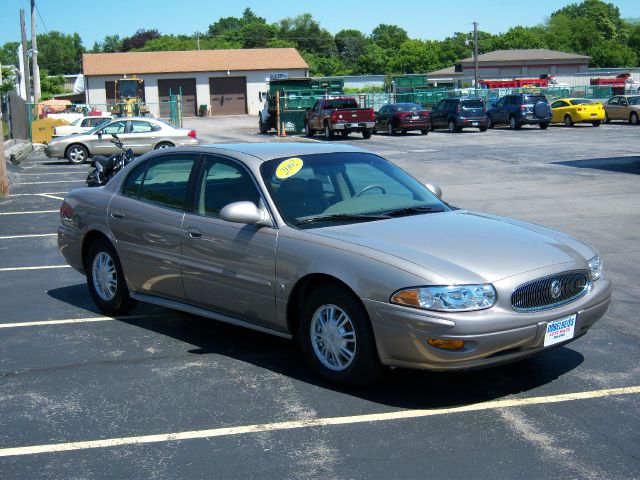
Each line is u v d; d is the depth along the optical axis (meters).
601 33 149.12
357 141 33.41
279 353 6.03
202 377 5.51
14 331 6.77
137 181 6.86
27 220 13.37
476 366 4.66
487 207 13.42
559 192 15.14
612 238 10.47
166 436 4.52
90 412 4.91
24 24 42.00
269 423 4.68
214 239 5.87
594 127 39.16
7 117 35.16
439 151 26.34
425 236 5.20
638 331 6.44
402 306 4.68
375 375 5.01
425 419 4.68
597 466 4.04
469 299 4.59
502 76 88.19
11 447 4.42
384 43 146.75
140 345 6.31
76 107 48.41
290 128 40.94
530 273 4.82
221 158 6.14
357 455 4.21
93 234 7.23
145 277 6.61
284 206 5.61
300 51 141.25
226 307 5.91
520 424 4.59
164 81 68.44
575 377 5.38
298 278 5.23
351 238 5.17
